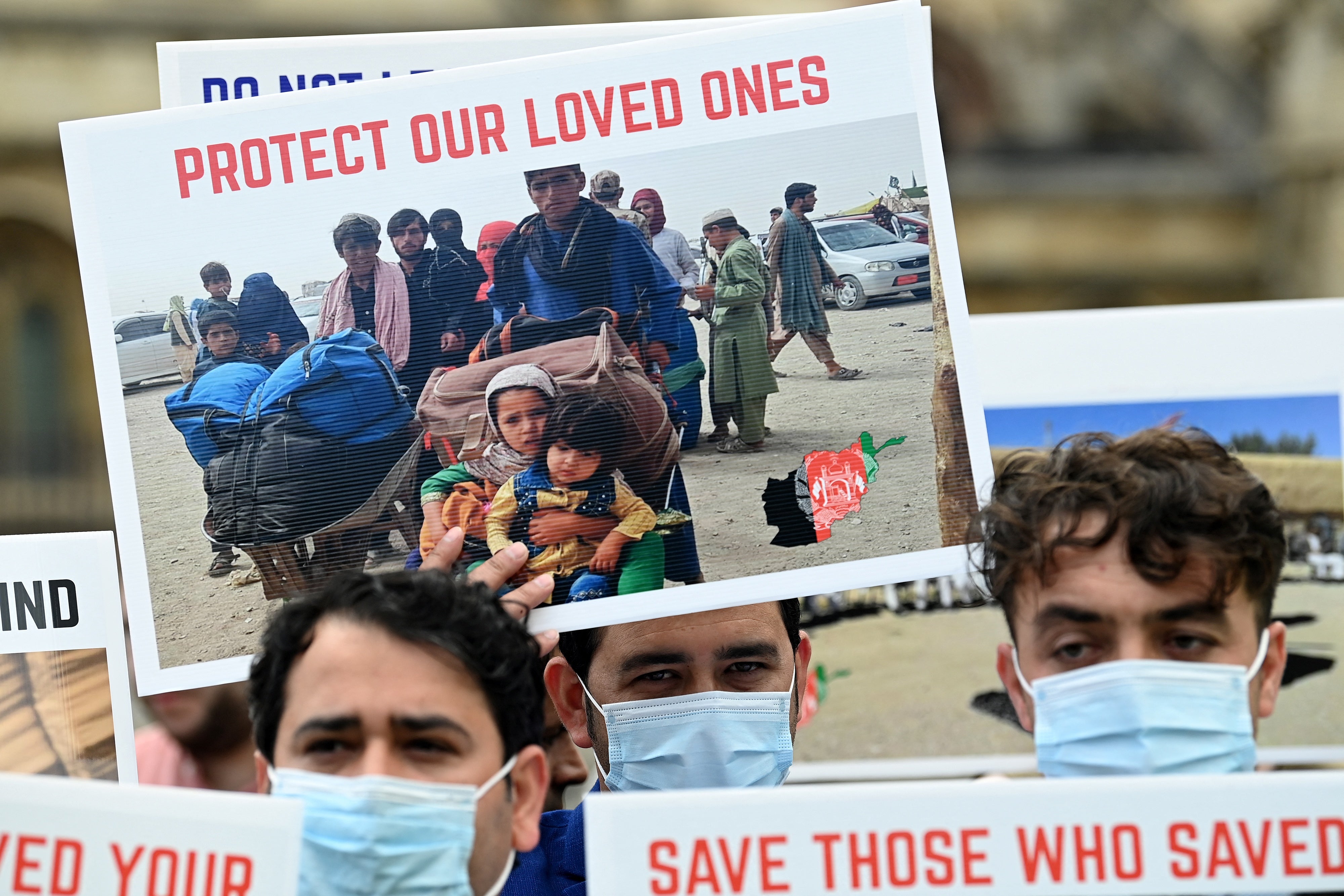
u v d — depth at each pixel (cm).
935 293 253
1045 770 246
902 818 203
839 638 359
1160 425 309
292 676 220
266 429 253
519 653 225
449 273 254
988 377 310
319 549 252
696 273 254
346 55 285
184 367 253
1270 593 254
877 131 255
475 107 256
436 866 213
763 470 253
